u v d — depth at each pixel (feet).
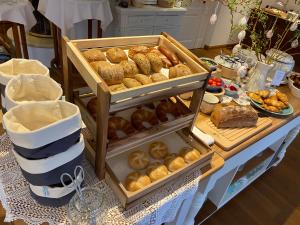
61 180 2.14
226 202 5.94
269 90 5.12
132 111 3.04
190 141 3.23
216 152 3.49
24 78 2.36
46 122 2.19
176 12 11.91
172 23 12.19
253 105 4.67
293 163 8.07
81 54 2.46
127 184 2.56
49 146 1.90
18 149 1.89
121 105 2.27
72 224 2.25
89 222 2.28
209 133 3.78
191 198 3.59
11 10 7.29
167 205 2.69
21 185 2.48
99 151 2.46
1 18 7.17
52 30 9.12
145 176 2.68
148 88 2.37
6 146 2.85
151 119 2.91
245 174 5.83
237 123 4.00
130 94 2.25
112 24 10.82
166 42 3.25
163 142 3.20
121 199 2.45
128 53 3.00
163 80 2.61
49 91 2.47
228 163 3.79
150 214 2.52
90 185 2.61
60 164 2.04
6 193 2.41
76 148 2.10
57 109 2.14
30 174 2.01
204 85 2.86
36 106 2.08
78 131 2.06
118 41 2.98
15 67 2.59
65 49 2.66
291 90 5.63
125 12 10.20
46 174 2.02
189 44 15.67
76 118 1.97
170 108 3.04
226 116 3.87
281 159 7.68
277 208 6.39
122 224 2.34
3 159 2.71
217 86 4.43
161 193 2.70
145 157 2.87
